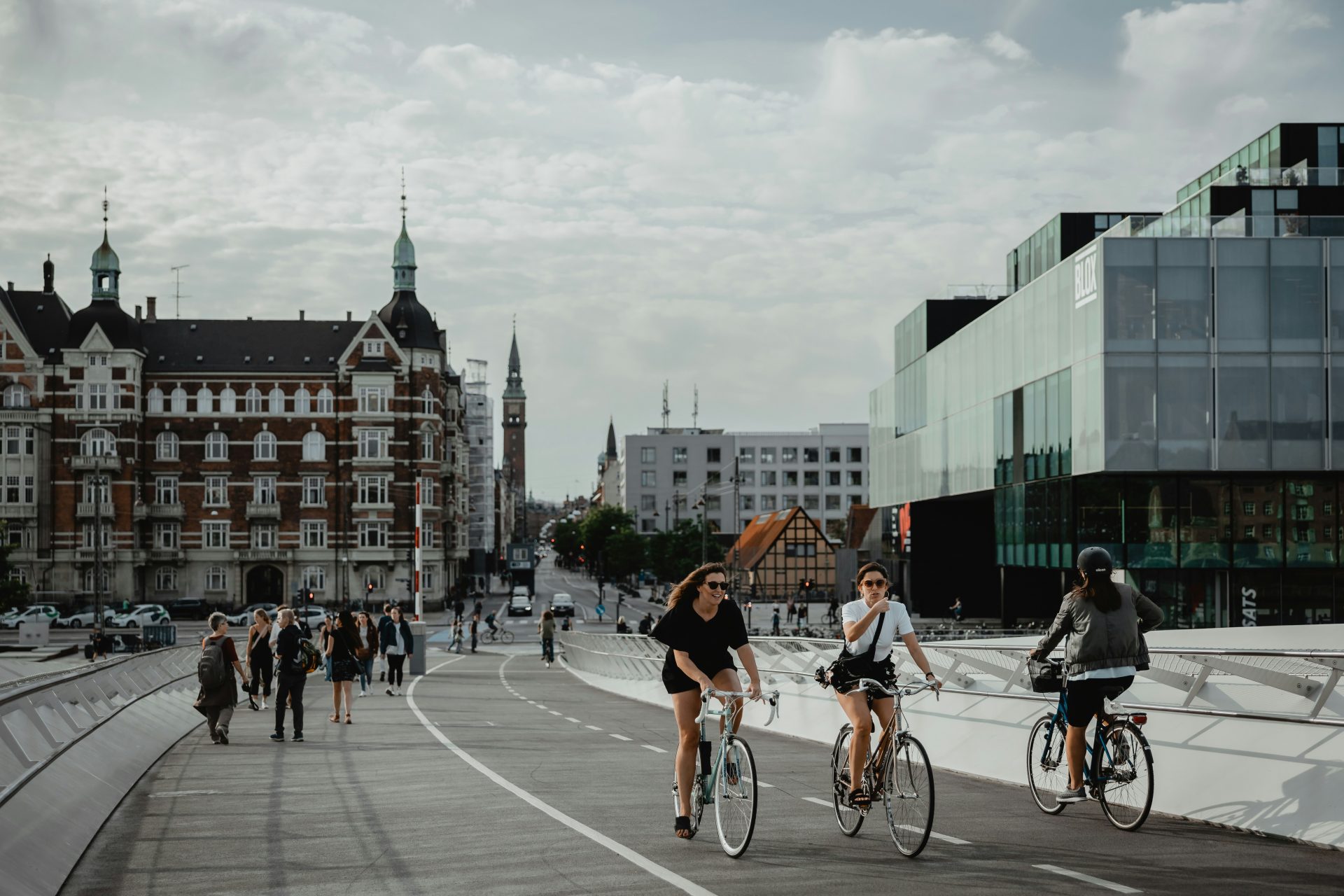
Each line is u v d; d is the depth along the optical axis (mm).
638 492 174375
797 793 12141
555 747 17375
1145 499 40875
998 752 13500
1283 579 40750
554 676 43719
